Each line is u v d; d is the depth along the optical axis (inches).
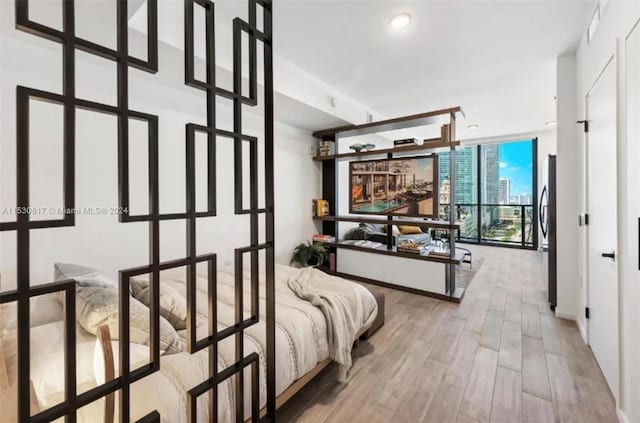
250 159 43.3
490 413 63.7
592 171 84.4
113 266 90.6
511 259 208.8
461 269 181.6
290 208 159.5
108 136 88.7
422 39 98.4
